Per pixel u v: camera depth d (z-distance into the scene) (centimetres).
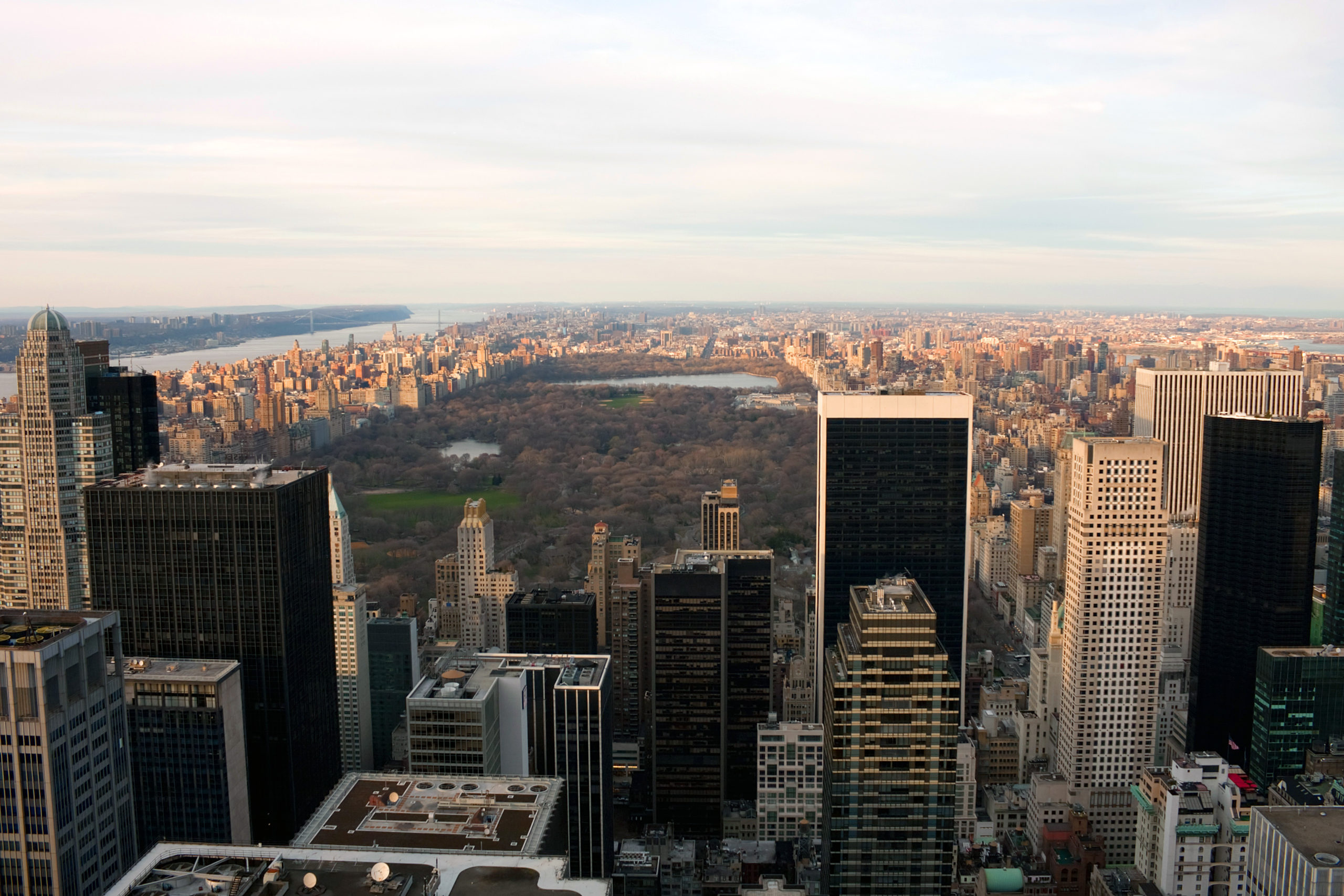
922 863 18725
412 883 9106
